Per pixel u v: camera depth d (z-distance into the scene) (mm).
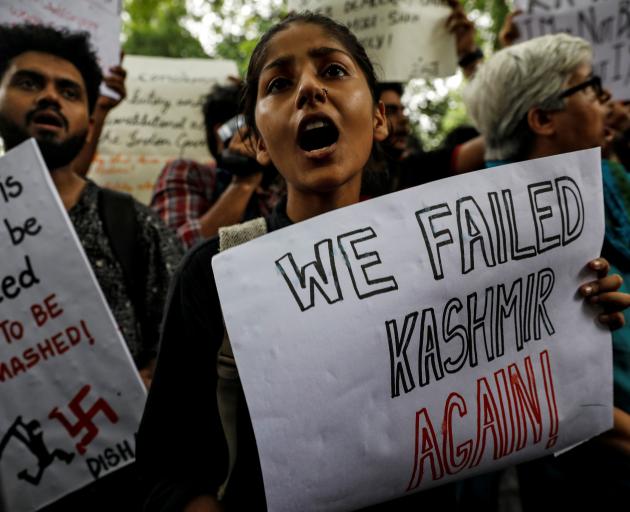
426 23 2670
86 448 1474
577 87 1678
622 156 2566
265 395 975
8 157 1510
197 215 2393
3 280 1486
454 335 1069
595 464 1363
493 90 1780
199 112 3143
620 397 1349
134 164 3039
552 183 1160
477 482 1376
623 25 2525
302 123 1067
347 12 2637
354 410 1001
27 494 1450
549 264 1148
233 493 1071
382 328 1028
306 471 975
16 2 2053
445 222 1088
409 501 1138
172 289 1152
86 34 1826
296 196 1168
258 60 1188
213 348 1095
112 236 1678
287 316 1004
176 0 7562
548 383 1133
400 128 2623
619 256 1488
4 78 1690
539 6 2678
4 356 1464
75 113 1710
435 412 1044
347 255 1042
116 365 1480
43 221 1496
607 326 1195
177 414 1113
